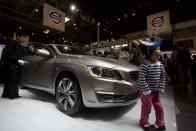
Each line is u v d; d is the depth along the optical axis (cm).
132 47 570
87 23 1634
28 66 389
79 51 409
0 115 281
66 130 241
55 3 1341
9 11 1593
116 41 1795
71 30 1775
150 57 245
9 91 369
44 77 345
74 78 285
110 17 1611
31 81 380
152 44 244
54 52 353
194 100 408
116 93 262
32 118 275
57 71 315
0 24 1588
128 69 287
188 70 666
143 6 1403
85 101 268
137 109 331
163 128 249
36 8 1495
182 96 447
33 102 355
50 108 322
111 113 309
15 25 1694
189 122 279
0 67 390
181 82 662
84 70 272
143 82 239
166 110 336
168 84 662
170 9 1349
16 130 234
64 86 302
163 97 436
